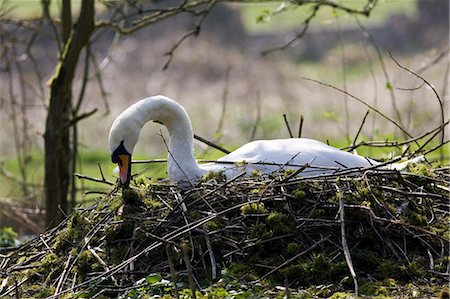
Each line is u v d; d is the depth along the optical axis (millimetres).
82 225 10375
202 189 10164
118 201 10391
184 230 9664
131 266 9547
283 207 9914
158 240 9656
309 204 9969
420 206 10250
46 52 30734
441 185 10648
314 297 8875
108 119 27672
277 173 10648
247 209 9891
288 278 9320
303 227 9812
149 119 11391
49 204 14422
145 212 10094
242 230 9820
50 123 14320
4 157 22469
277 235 9734
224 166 11125
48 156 14352
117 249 9875
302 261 9516
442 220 10180
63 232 10477
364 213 9836
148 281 9078
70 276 9820
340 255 9570
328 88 27797
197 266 9586
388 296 8852
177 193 10344
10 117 17328
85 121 27547
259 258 9594
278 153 11094
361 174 10336
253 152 11211
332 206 9891
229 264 9570
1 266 10477
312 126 23469
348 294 8875
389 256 9688
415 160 11359
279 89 28453
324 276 9289
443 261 9461
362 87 27328
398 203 10195
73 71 14094
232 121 25875
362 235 9742
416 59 30719
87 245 9992
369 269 9516
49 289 9555
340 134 22016
